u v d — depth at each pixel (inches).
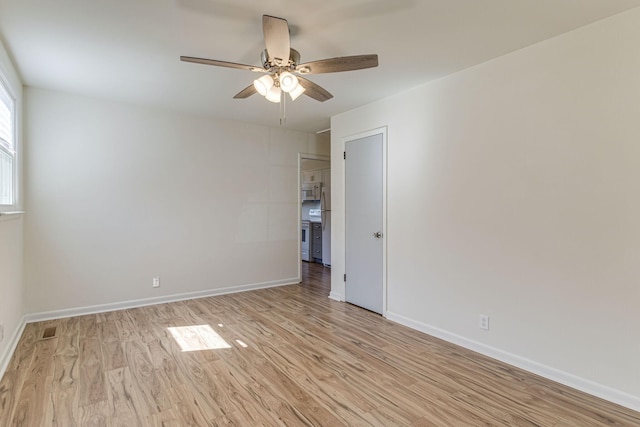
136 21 87.1
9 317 107.0
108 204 153.3
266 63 88.4
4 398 83.0
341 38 96.0
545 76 95.8
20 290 127.8
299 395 86.4
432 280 127.6
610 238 84.2
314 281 219.5
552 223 94.5
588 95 87.7
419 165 132.3
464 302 116.6
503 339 105.6
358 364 103.6
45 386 88.7
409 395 86.8
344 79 125.3
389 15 84.2
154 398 84.0
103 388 88.2
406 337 125.3
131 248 159.0
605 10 81.4
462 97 117.0
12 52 103.7
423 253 131.0
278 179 206.4
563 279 92.4
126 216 157.6
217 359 105.9
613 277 83.7
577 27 89.0
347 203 169.2
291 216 211.9
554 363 94.0
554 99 93.9
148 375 95.2
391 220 145.0
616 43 83.0
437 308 125.8
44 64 113.0
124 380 92.3
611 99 83.8
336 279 176.7
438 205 125.3
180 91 139.3
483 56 106.3
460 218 117.8
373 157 153.7
